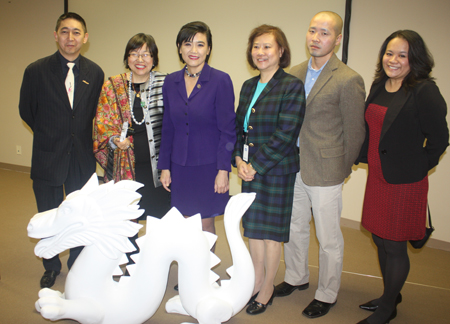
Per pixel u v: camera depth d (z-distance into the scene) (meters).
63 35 2.10
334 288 2.01
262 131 1.86
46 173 2.17
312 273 2.54
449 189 3.08
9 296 2.08
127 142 2.01
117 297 1.42
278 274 2.49
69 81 2.21
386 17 3.23
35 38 5.34
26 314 1.91
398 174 1.79
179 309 1.65
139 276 1.42
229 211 1.61
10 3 5.41
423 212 1.81
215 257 1.60
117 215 1.37
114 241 1.35
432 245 3.21
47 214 1.38
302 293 2.24
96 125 2.06
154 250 1.42
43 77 2.13
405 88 1.76
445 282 2.54
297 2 3.68
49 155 2.17
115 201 1.37
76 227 1.32
